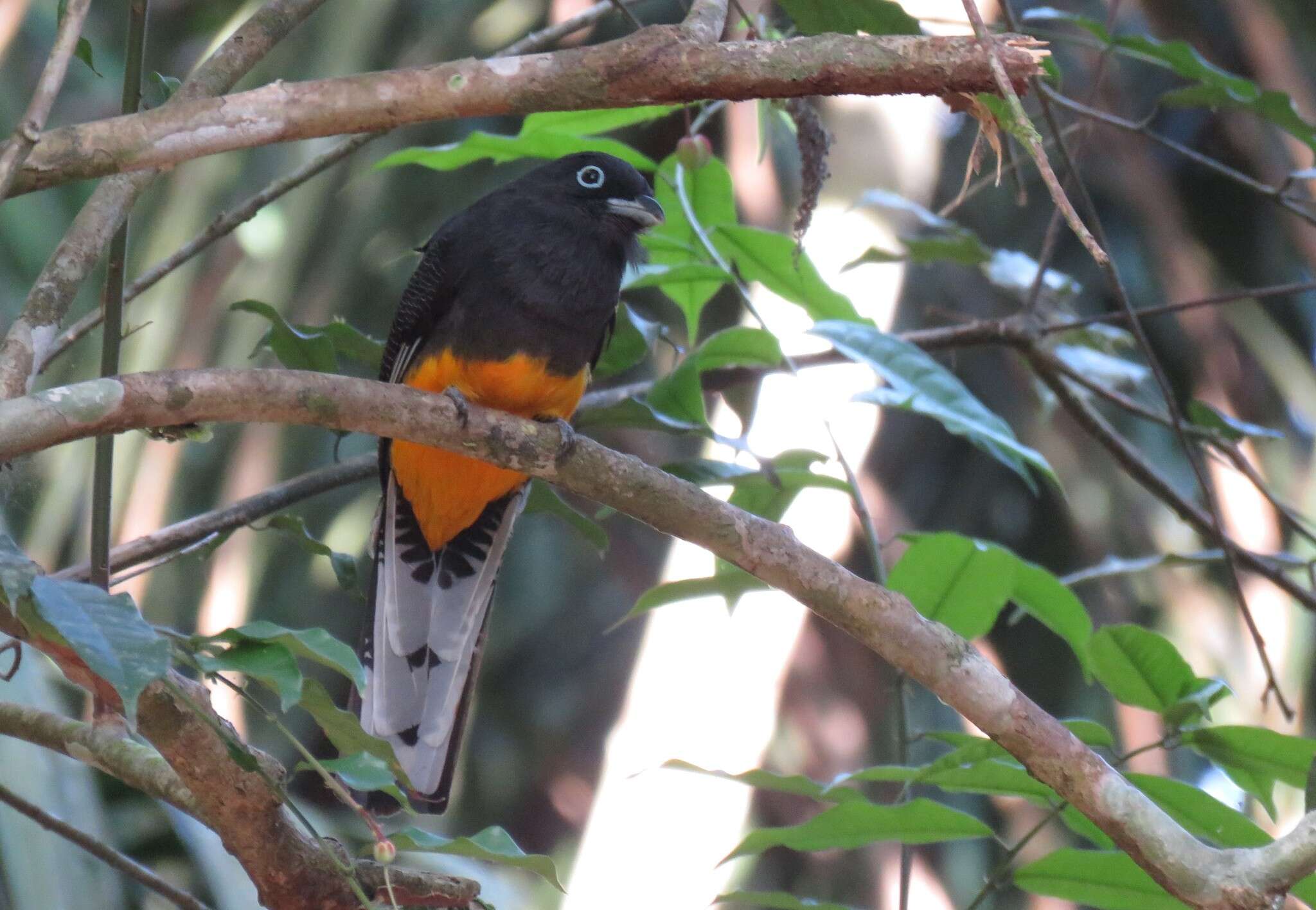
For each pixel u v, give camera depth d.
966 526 18.58
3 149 4.41
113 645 3.99
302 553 17.34
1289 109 8.48
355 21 15.80
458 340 8.59
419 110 4.86
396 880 5.84
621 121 9.01
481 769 19.83
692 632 11.40
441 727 8.12
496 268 8.59
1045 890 6.52
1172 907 6.41
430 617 8.54
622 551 20.42
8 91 17.77
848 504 10.38
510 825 19.91
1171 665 6.84
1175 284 14.92
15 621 4.96
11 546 4.16
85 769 10.59
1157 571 15.40
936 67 4.86
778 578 5.94
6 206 16.81
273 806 5.61
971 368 17.30
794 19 7.17
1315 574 9.41
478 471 8.33
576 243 8.77
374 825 4.98
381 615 8.40
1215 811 6.47
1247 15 13.84
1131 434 16.55
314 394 5.68
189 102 4.76
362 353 8.48
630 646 20.12
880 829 6.51
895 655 5.79
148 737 5.37
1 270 16.62
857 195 11.05
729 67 4.85
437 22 16.38
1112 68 14.37
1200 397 16.03
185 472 15.47
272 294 15.04
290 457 16.41
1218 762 6.70
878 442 18.27
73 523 14.62
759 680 11.31
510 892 11.67
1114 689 7.06
